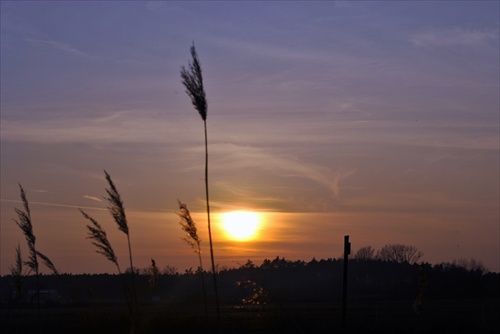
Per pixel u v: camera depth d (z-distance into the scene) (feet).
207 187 33.86
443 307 141.49
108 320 52.01
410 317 123.24
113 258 38.32
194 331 85.30
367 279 169.07
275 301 36.06
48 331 92.73
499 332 100.32
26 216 46.80
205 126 33.22
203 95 32.48
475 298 167.12
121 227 38.09
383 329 102.83
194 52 32.22
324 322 106.22
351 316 122.01
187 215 37.60
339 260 184.03
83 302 51.57
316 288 170.50
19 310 155.02
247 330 98.37
